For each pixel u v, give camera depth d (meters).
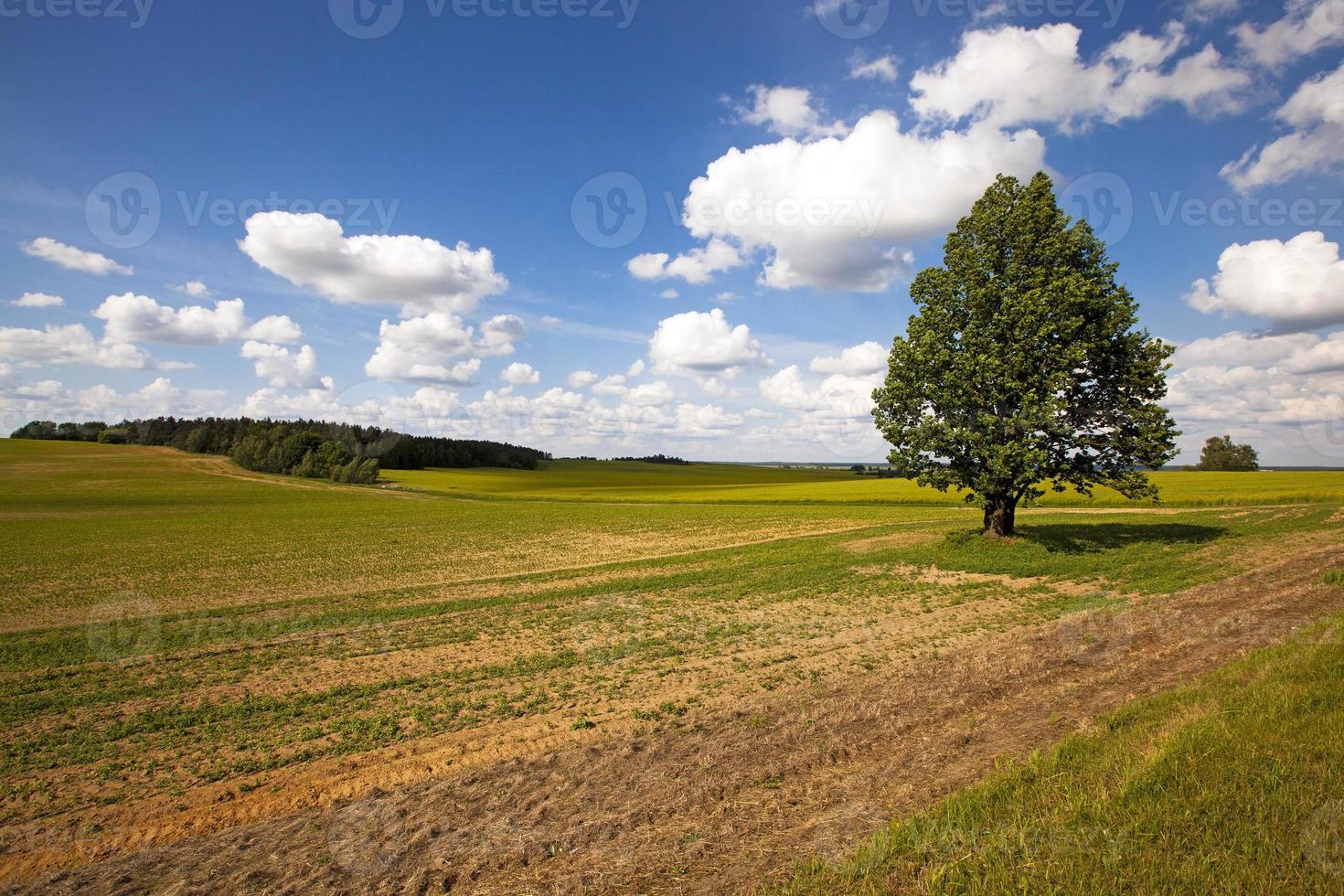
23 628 19.34
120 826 7.89
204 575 28.95
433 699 12.30
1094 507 45.19
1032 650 12.61
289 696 12.80
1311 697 7.37
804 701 10.77
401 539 42.00
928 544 28.81
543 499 81.31
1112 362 24.81
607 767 8.57
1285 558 21.14
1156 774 5.96
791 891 5.19
